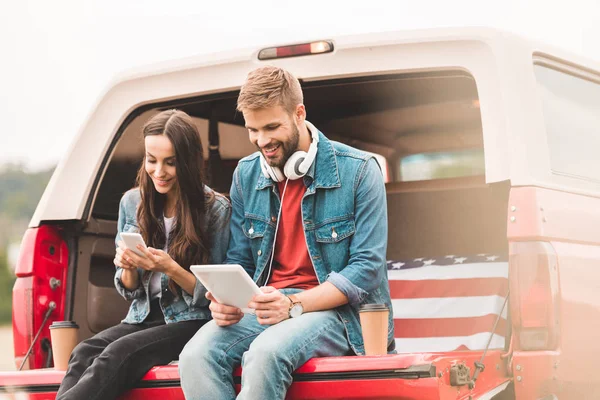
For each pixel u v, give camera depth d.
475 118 5.47
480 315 4.64
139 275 4.23
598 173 4.58
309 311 3.77
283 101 3.86
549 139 4.19
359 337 3.85
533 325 3.68
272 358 3.49
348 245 3.99
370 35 4.36
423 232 5.25
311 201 4.02
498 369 3.79
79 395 3.71
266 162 4.02
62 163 4.76
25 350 4.57
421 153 5.79
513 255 3.74
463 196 5.17
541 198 3.77
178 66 4.69
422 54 4.25
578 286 3.86
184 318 4.14
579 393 3.90
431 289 4.85
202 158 4.21
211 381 3.67
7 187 34.69
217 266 3.56
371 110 5.42
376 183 4.00
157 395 3.81
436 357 3.36
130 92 4.78
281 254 4.09
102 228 4.85
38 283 4.61
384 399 3.38
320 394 3.50
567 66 4.57
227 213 4.26
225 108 5.15
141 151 4.94
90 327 4.81
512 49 4.11
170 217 4.27
